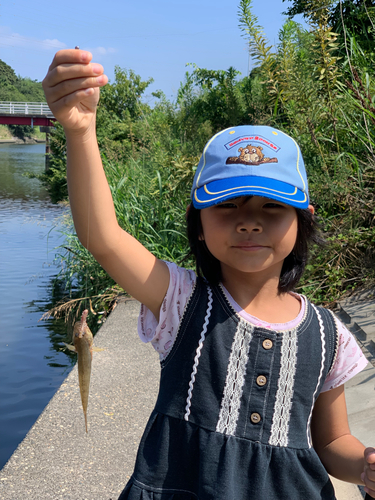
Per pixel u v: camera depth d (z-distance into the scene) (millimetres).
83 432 3166
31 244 14820
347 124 6078
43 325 7801
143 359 4297
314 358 1480
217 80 13672
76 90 1158
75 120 1262
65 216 10781
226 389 1427
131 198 7621
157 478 1428
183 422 1433
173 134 11422
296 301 1628
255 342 1457
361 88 6031
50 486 2660
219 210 1443
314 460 1438
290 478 1400
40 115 48094
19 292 9539
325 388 1571
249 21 5941
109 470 2807
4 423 5020
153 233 7082
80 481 2707
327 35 5758
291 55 6195
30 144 121125
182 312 1502
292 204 1392
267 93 6738
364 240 5188
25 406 5375
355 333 4184
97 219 1411
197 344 1464
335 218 5559
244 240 1406
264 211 1441
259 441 1402
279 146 1485
